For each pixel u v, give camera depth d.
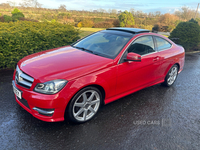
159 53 3.93
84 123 2.89
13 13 18.50
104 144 2.46
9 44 4.79
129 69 3.24
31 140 2.45
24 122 2.81
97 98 2.94
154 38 3.96
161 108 3.57
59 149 2.32
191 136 2.78
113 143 2.49
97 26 22.81
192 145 2.58
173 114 3.38
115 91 3.18
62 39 5.87
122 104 3.61
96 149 2.36
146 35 3.80
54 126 2.76
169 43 4.42
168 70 4.34
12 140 2.42
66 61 2.90
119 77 3.11
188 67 6.84
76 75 2.54
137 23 27.39
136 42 3.51
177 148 2.50
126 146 2.45
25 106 2.71
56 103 2.40
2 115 2.94
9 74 4.84
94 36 4.05
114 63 3.02
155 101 3.85
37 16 21.41
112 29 4.20
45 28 5.92
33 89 2.46
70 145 2.40
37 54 3.40
